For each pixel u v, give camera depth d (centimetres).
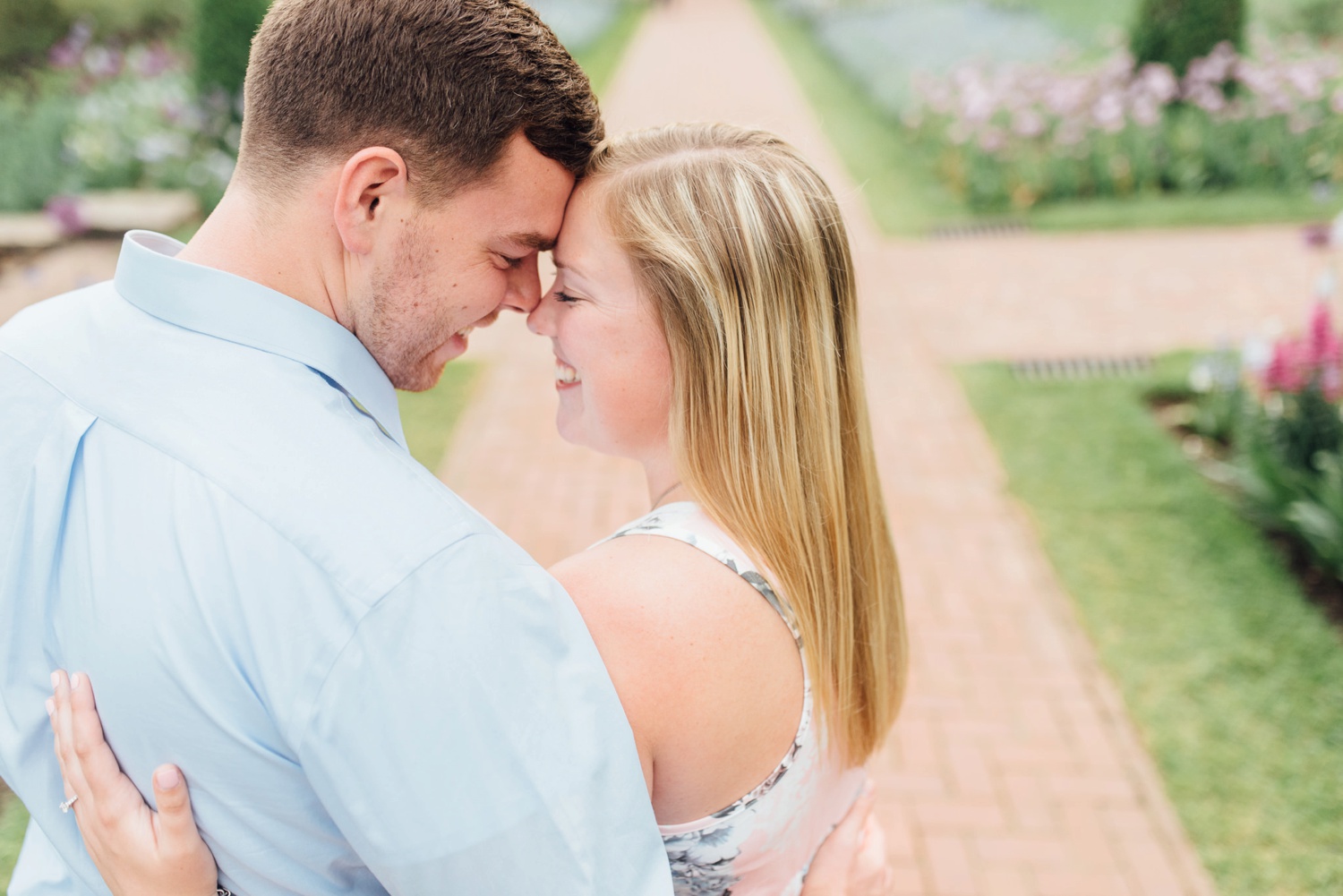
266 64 99
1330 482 400
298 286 103
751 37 2205
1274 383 445
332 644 86
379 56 95
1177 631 375
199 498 89
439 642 86
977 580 409
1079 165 929
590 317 114
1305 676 350
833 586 120
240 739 90
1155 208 889
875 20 2078
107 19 1391
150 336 98
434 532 89
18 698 103
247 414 94
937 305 707
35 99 1115
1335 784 307
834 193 121
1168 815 299
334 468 92
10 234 777
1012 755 323
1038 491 470
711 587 105
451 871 87
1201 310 680
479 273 109
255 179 101
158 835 94
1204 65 978
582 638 95
